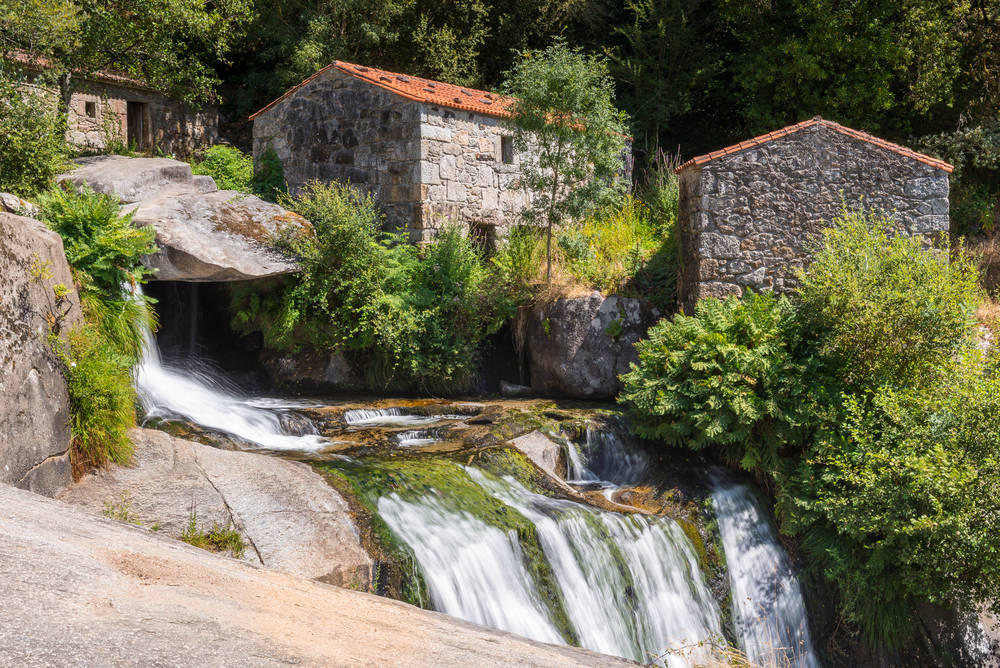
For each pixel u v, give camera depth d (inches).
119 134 851.4
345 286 553.0
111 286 337.1
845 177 496.1
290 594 152.6
